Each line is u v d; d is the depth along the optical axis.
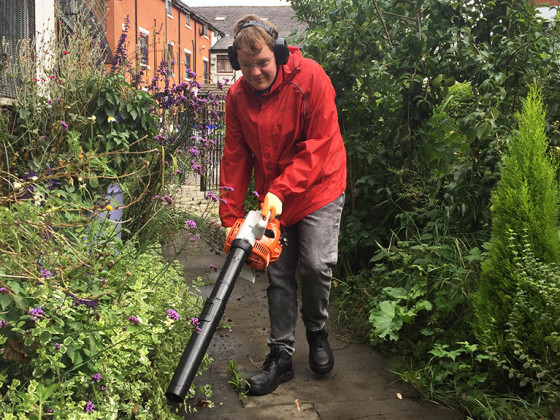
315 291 2.77
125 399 2.12
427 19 3.94
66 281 1.96
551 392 2.33
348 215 4.44
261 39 2.38
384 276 3.64
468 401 2.56
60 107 3.78
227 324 3.61
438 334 3.07
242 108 2.66
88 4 4.89
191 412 2.52
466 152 3.84
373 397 2.71
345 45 4.16
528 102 2.67
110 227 2.71
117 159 3.92
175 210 4.23
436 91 3.83
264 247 2.31
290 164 2.62
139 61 4.93
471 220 3.57
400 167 4.07
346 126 4.44
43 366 1.78
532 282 2.37
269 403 2.63
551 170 2.54
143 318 2.19
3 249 1.84
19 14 4.57
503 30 3.77
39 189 2.33
